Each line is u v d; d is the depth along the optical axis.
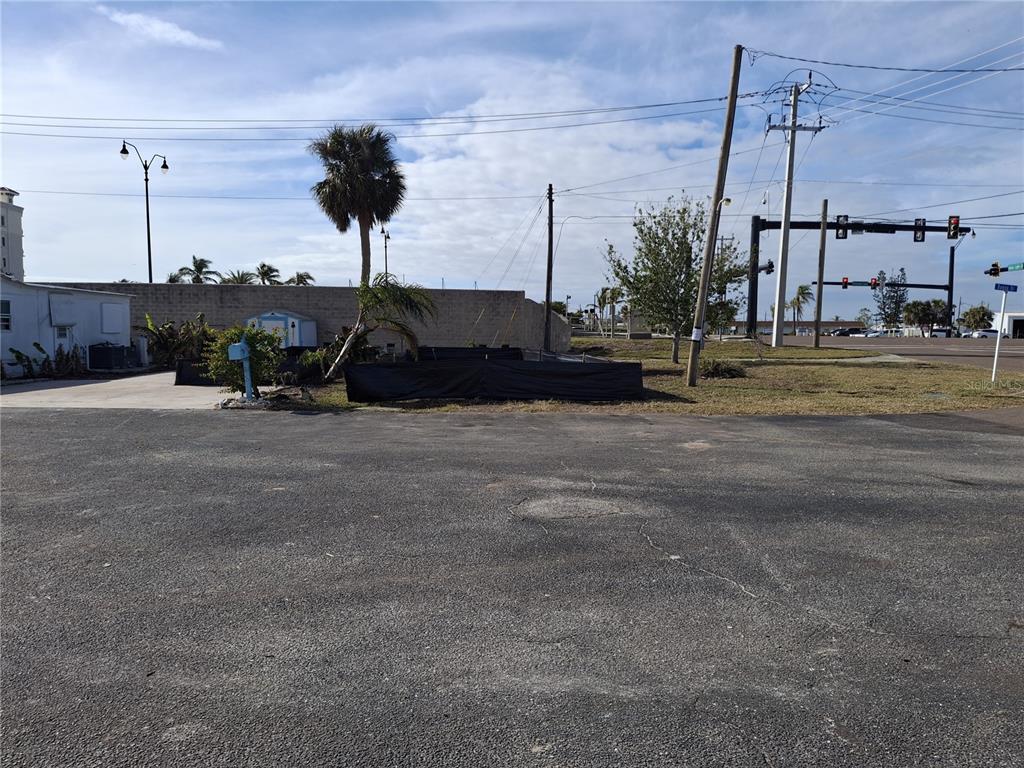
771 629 3.96
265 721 3.05
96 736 2.94
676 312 28.19
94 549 5.37
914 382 21.55
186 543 5.51
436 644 3.78
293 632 3.94
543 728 3.00
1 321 21.48
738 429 11.88
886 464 8.73
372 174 30.69
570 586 4.61
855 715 3.10
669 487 7.44
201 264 53.06
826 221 43.84
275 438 10.71
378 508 6.55
